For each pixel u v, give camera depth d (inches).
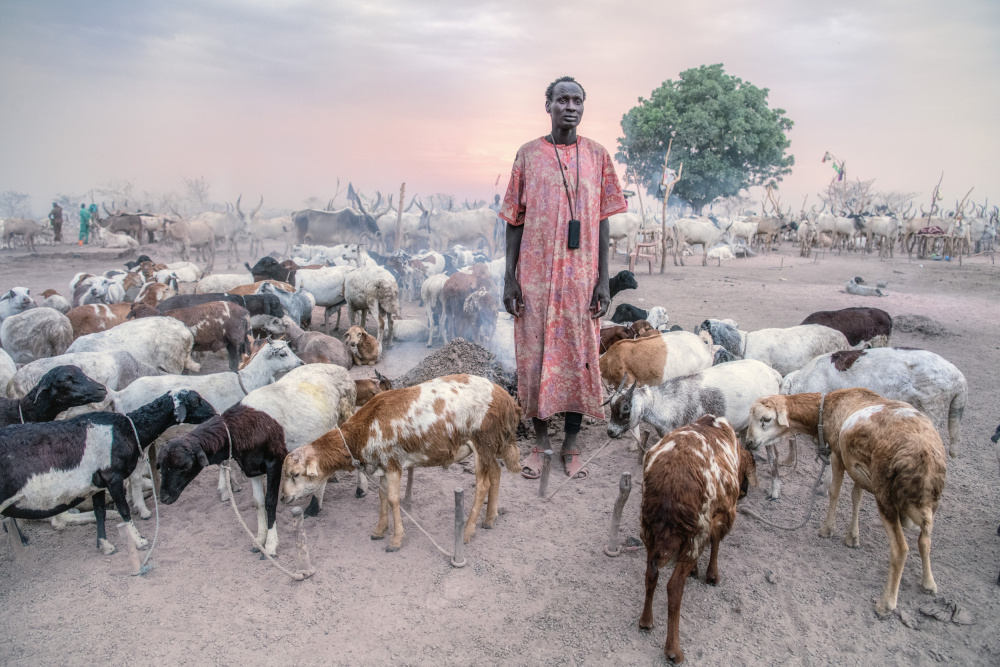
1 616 173.6
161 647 161.8
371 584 187.3
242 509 233.9
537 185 244.5
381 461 199.9
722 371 246.2
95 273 889.5
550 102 246.8
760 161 1785.2
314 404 218.7
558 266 244.4
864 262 1166.3
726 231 1552.7
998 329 527.2
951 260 1191.6
